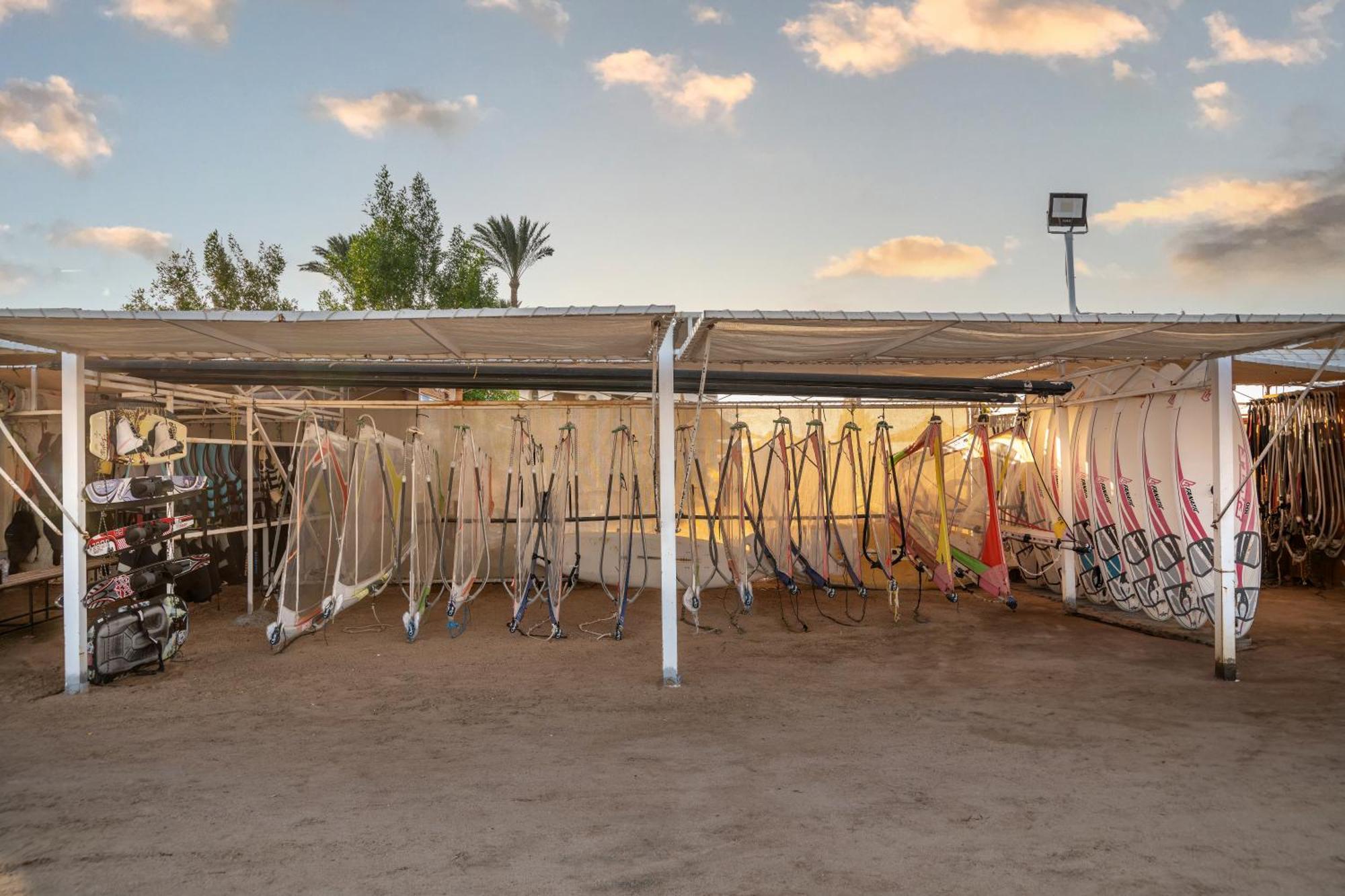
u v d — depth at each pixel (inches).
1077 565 345.1
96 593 229.5
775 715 200.5
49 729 191.5
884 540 402.6
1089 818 139.8
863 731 187.0
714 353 244.1
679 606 357.7
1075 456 337.7
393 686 228.8
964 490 362.9
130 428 245.8
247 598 369.1
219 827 138.3
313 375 287.0
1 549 305.9
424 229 919.0
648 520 415.2
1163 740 179.9
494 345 225.0
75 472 224.1
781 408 378.0
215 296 911.0
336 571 294.8
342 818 141.5
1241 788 152.5
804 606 360.5
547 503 330.0
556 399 425.4
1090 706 206.2
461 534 320.8
